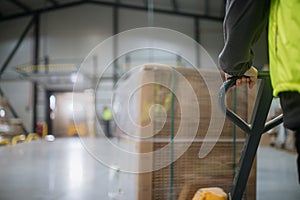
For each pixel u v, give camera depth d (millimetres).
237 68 750
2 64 13242
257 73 897
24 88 12914
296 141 669
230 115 979
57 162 5250
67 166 4773
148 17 13023
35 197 2902
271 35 624
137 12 13086
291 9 554
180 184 1808
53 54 13109
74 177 3855
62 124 13312
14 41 13320
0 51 13352
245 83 930
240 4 608
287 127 609
